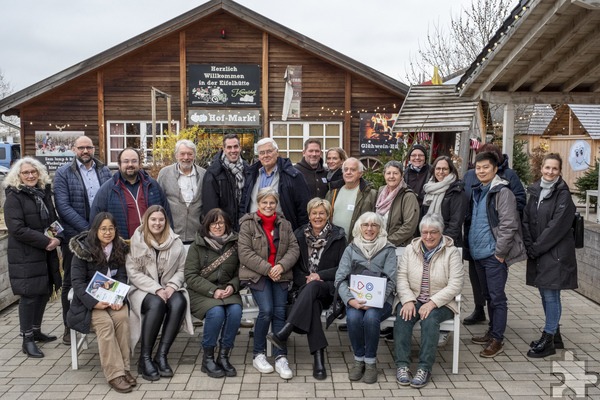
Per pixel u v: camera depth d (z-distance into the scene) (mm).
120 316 4480
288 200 5406
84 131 14156
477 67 8367
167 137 11859
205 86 14164
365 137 14297
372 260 4766
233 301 4734
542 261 4906
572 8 6020
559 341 5148
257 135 14281
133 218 5105
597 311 6277
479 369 4707
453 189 5188
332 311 4750
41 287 4996
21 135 14109
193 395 4203
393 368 4773
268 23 13797
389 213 5285
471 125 9641
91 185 5473
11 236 4910
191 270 4828
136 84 14133
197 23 14086
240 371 4672
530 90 8672
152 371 4492
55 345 5293
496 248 4887
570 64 7520
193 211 5488
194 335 5562
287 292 4941
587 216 9758
